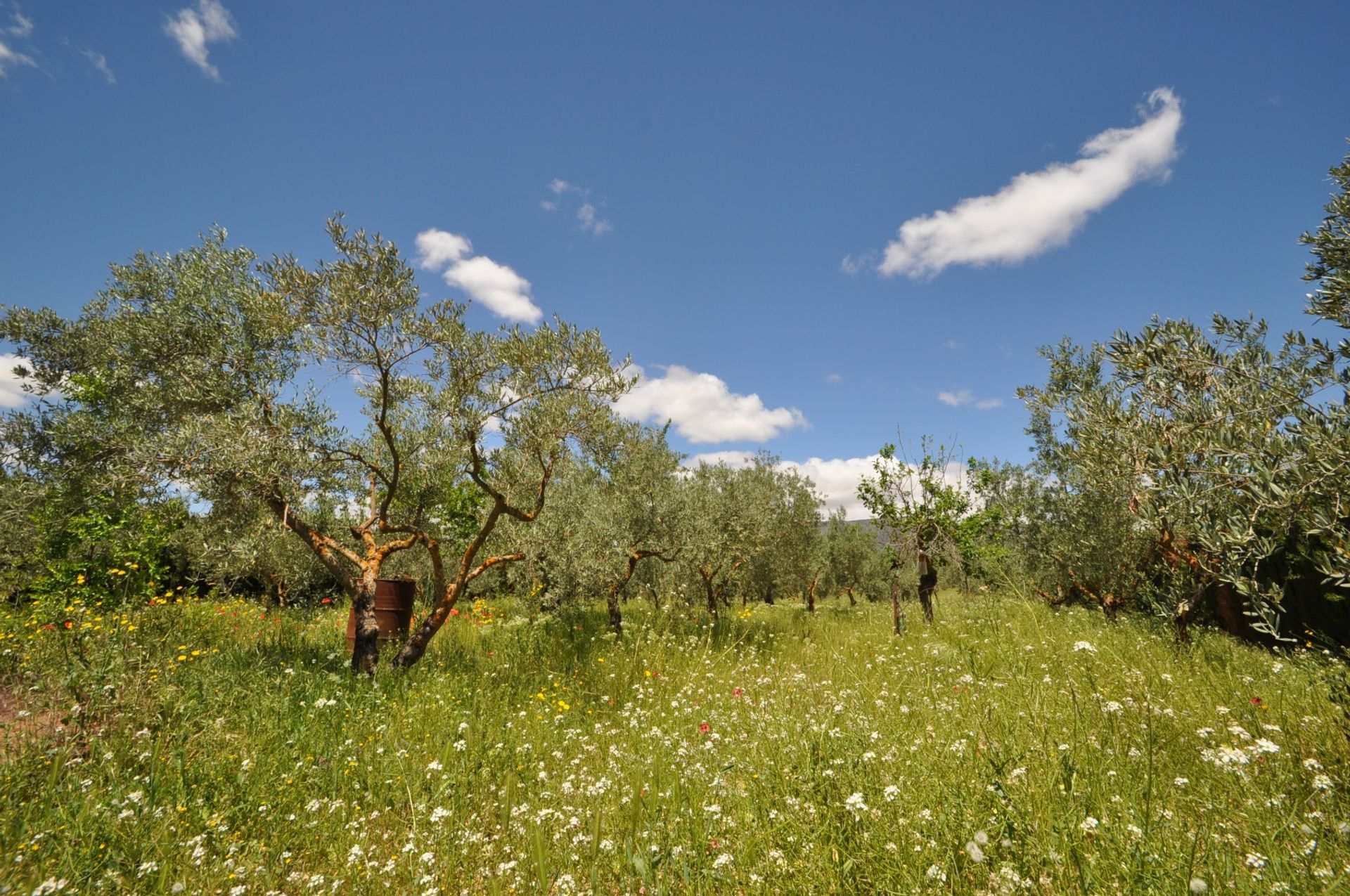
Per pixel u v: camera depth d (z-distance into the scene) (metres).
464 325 8.16
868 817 3.06
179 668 6.45
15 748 4.57
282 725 5.46
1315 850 2.39
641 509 12.09
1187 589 7.53
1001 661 6.91
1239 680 5.39
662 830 3.40
